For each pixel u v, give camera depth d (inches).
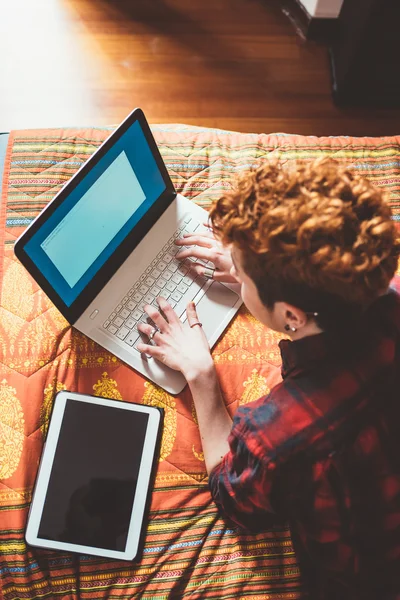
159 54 72.6
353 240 22.2
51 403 38.5
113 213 38.7
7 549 35.0
